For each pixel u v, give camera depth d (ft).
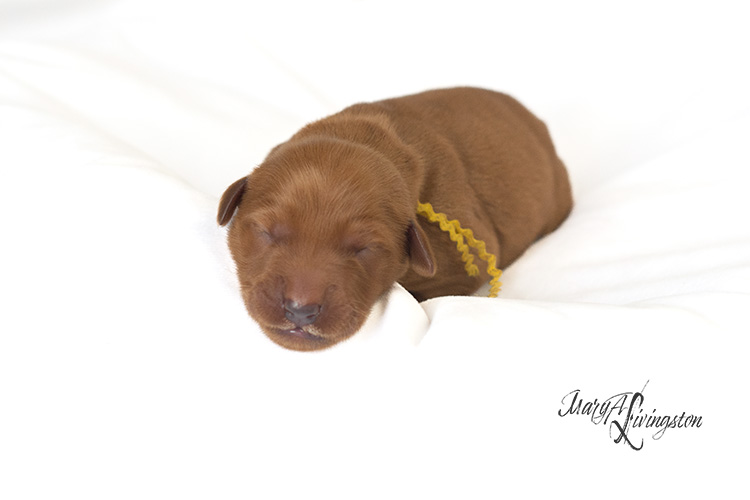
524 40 2.17
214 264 1.14
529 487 0.98
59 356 1.08
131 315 1.10
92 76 1.70
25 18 2.10
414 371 1.04
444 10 2.23
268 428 1.03
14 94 1.52
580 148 1.90
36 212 1.20
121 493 1.00
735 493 0.99
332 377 1.06
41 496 1.00
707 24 2.10
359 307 1.07
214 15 2.06
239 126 1.68
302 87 1.85
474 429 1.00
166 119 1.64
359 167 1.12
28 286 1.13
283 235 1.07
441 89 1.56
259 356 1.08
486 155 1.45
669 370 1.05
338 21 2.14
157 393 1.05
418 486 0.98
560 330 1.07
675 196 1.57
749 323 1.11
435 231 1.29
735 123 1.66
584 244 1.52
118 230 1.16
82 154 1.27
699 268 1.37
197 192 1.22
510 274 1.47
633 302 1.23
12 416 1.04
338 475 1.00
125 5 2.12
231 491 1.00
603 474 0.99
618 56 2.10
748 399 1.04
